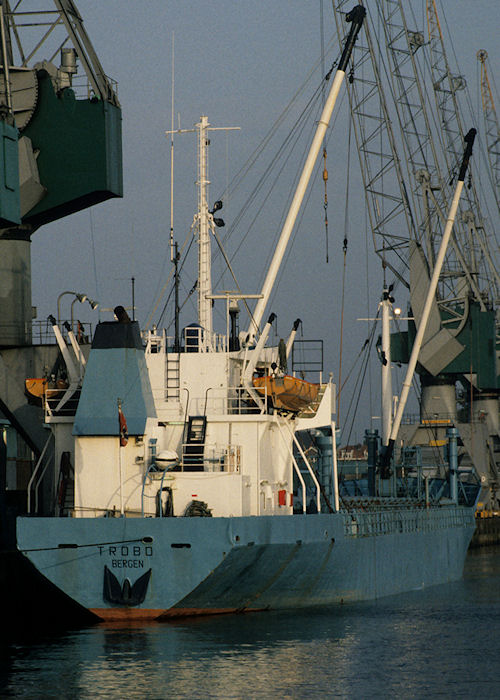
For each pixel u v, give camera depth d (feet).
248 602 345.92
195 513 319.47
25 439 450.30
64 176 474.08
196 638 313.94
